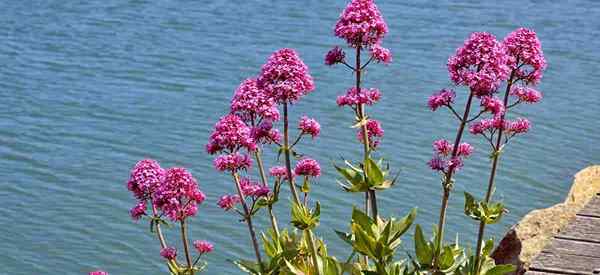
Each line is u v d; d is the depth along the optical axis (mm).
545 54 32625
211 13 39156
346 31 8797
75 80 30781
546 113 26312
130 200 22141
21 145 25375
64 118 27266
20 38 36156
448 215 20094
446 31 35625
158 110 27625
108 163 24094
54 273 19250
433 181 21828
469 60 8211
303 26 36656
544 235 12297
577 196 14906
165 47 34188
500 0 40906
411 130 25109
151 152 24625
